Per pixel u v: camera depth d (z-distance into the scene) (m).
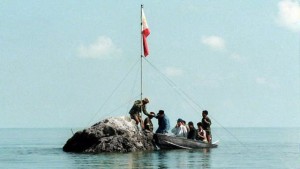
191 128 58.53
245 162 45.03
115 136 53.75
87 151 53.62
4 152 57.94
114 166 39.47
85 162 42.72
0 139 117.62
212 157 48.94
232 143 87.12
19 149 64.44
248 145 78.12
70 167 39.22
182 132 58.03
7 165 41.72
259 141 99.31
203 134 59.44
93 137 53.97
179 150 55.41
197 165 41.06
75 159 45.66
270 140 107.00
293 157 51.38
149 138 55.28
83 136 54.78
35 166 40.66
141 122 55.81
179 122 58.41
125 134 53.88
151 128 56.00
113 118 54.84
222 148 63.91
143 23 58.03
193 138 58.59
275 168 40.53
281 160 47.59
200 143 59.03
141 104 55.66
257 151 60.75
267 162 45.47
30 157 49.53
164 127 56.03
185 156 48.59
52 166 40.31
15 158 48.62
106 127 54.06
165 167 39.00
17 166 40.91
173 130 58.59
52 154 52.59
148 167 38.84
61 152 55.34
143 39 57.91
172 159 45.38
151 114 56.00
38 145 77.94
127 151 53.31
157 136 55.28
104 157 47.19
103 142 53.53
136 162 42.44
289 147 72.06
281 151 61.56
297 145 78.75
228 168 39.72
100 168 38.22
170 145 55.97
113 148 53.25
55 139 117.19
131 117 55.81
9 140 108.00
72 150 55.81
